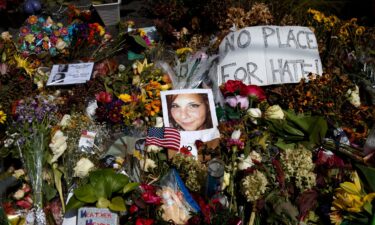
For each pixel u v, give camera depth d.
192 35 3.81
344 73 3.47
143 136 2.95
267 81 3.25
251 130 2.96
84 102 3.14
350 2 4.57
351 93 3.22
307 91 3.11
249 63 3.27
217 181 2.55
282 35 3.38
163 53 3.57
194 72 3.28
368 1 4.48
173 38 3.84
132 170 2.73
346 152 2.85
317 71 3.37
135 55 3.64
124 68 3.37
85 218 2.40
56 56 3.71
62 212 2.68
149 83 3.16
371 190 2.55
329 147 2.88
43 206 2.69
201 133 3.00
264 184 2.46
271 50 3.31
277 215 2.47
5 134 3.06
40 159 2.76
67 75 3.40
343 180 2.60
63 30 3.76
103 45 3.74
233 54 3.31
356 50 3.66
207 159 2.85
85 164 2.69
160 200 2.46
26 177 2.79
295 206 2.51
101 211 2.39
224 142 2.83
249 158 2.70
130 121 2.99
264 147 2.80
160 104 3.09
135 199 2.44
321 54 3.63
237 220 2.41
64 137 2.82
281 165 2.62
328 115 3.05
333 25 3.81
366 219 2.37
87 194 2.44
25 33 3.75
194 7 3.86
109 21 4.12
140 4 4.74
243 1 3.92
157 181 2.68
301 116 3.00
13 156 2.88
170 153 2.84
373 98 3.33
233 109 3.04
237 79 3.23
